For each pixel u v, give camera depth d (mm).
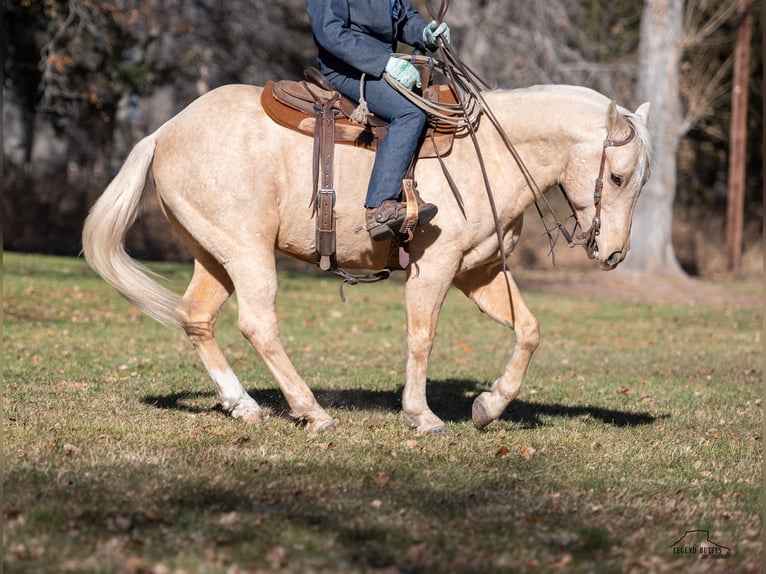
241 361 18281
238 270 10562
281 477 8781
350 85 10477
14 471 8641
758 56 55281
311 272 43219
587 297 38406
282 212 10617
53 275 30844
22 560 6629
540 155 10703
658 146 46344
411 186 10258
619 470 9781
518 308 11141
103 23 39625
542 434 11508
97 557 6676
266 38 48156
